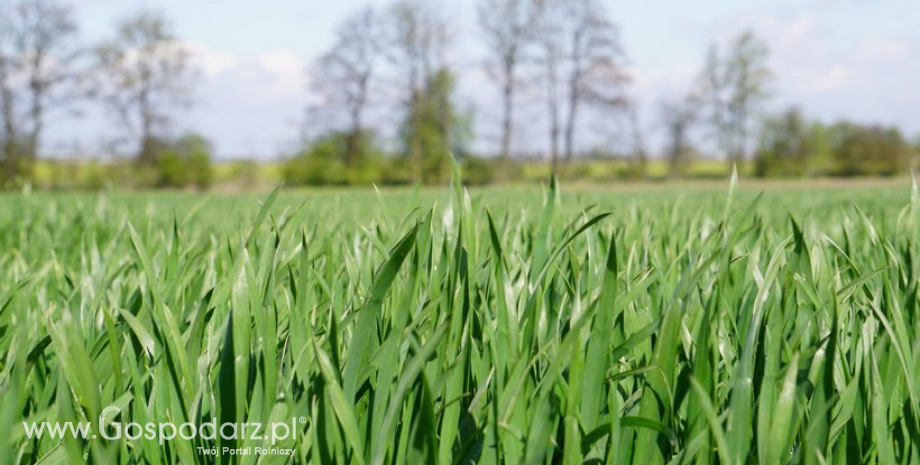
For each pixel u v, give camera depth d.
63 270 2.35
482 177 47.03
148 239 2.28
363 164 47.09
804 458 0.93
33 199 5.76
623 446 1.10
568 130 44.16
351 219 4.69
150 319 1.39
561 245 1.39
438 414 1.16
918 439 1.07
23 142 35.19
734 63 45.72
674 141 45.81
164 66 39.47
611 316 1.06
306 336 1.26
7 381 1.18
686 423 1.10
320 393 1.04
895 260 1.64
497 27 43.03
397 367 1.24
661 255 2.19
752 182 45.00
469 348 1.19
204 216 5.62
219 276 2.03
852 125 46.50
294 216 1.40
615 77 42.62
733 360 1.36
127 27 38.56
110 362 1.29
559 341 1.27
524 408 1.06
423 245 1.34
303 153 47.50
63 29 34.78
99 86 37.53
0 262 3.01
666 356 1.07
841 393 1.12
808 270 1.44
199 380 1.25
